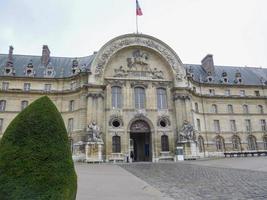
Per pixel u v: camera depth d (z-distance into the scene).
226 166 27.42
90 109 44.88
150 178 19.06
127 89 48.16
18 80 50.38
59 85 51.44
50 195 6.43
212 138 53.72
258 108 58.62
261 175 18.19
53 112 7.68
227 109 56.78
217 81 60.12
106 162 42.62
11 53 55.28
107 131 45.06
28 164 6.61
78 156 43.25
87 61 56.16
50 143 7.08
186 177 18.97
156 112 48.03
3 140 7.03
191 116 48.56
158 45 51.41
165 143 47.03
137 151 50.66
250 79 64.12
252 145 55.88
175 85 49.62
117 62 49.62
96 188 14.21
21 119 7.23
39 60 57.38
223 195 11.48
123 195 12.12
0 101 48.47
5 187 6.35
